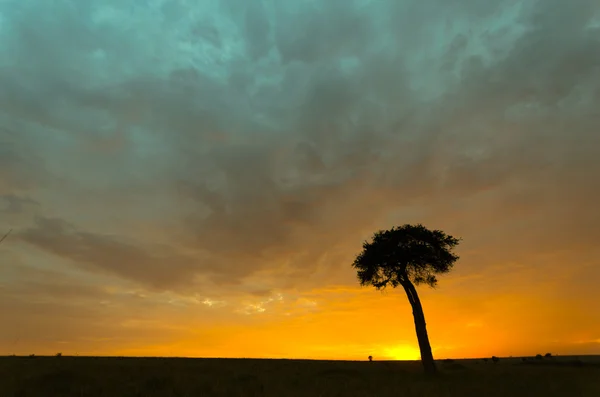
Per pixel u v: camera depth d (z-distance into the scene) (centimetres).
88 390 1911
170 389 2003
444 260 3781
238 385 2214
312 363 4188
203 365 3388
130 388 2003
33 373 2314
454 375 3186
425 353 3369
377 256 3781
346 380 2616
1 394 1838
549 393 1984
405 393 2016
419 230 3825
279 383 2355
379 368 3762
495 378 2783
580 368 3738
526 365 4259
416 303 3647
